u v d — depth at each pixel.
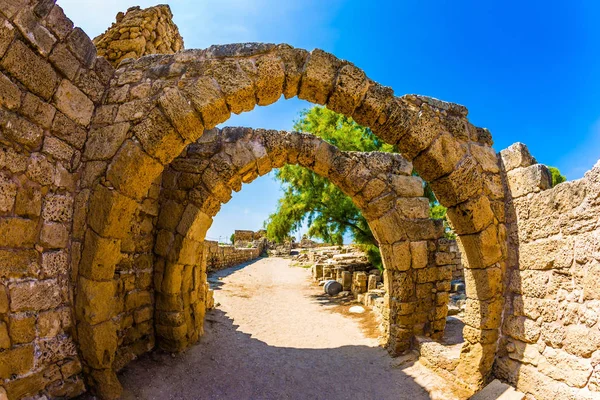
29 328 3.74
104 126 4.50
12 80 3.56
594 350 3.66
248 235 40.66
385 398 5.72
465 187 4.88
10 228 3.57
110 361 4.44
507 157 5.09
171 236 6.88
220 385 5.87
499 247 4.89
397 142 5.08
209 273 18.20
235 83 4.49
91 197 4.30
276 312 11.23
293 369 6.79
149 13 7.80
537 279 4.45
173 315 6.65
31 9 3.67
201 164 7.23
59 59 4.03
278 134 7.78
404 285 7.68
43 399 3.82
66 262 4.24
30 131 3.76
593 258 3.73
